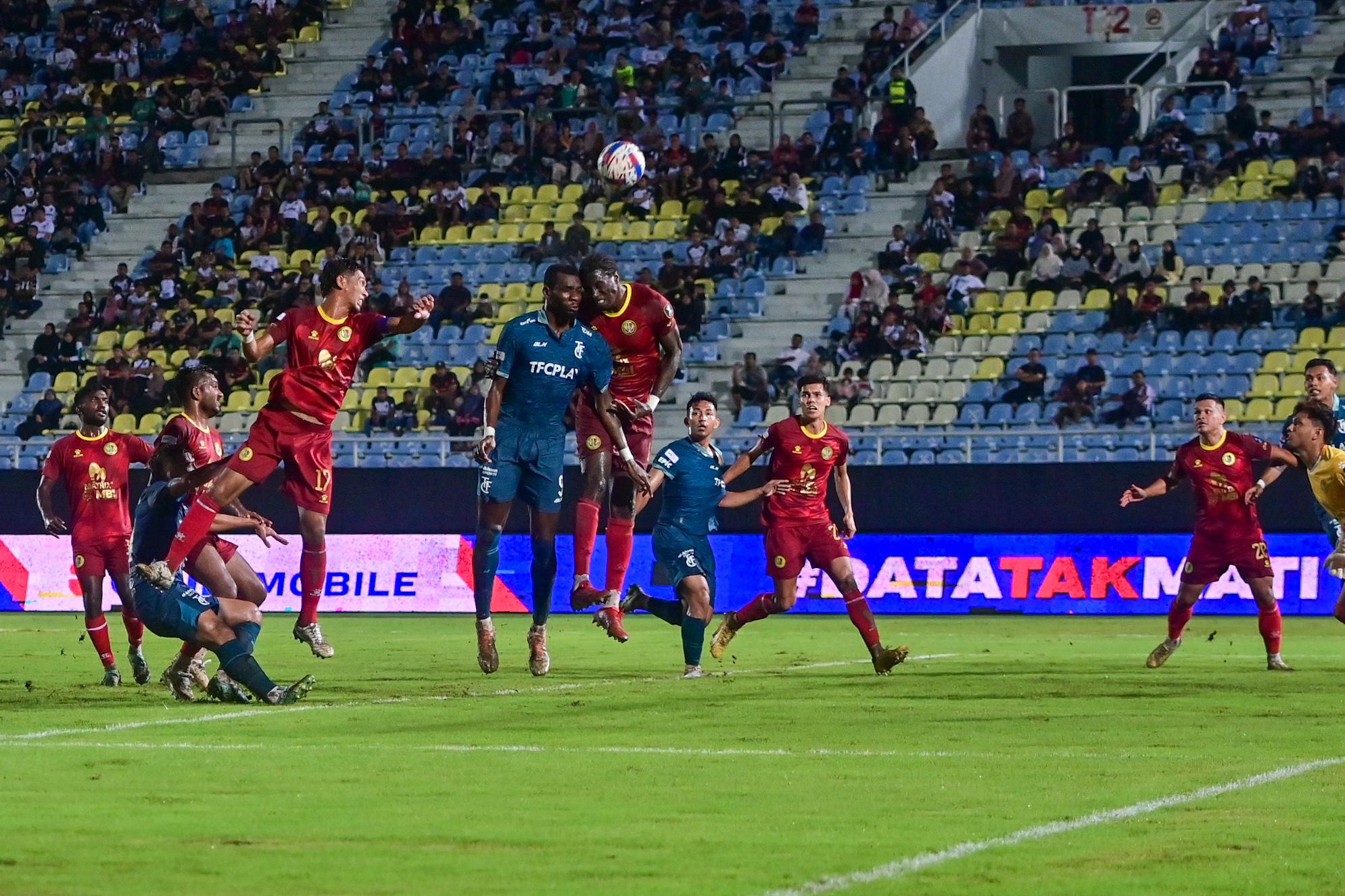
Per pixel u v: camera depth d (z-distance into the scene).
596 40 68.12
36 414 55.31
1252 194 57.09
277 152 65.00
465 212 62.44
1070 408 48.72
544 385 23.78
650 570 44.94
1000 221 57.94
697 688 22.19
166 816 12.17
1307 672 24.77
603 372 23.98
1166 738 16.66
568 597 45.47
